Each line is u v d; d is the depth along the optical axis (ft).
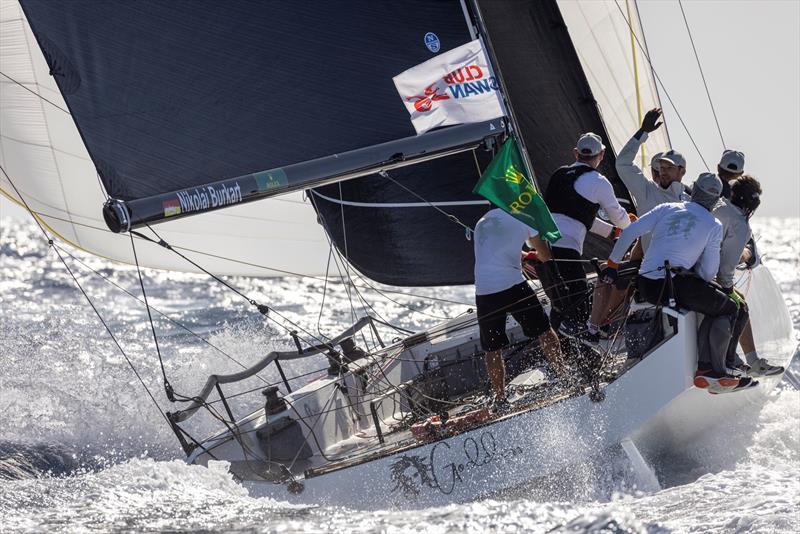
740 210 77.71
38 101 101.86
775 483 63.62
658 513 60.29
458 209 100.27
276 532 53.72
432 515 54.65
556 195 82.69
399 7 81.20
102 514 58.44
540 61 101.91
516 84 101.71
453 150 81.05
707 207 74.43
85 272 278.67
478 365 92.02
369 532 52.37
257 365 88.22
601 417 73.05
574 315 81.20
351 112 78.23
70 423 96.12
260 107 76.33
